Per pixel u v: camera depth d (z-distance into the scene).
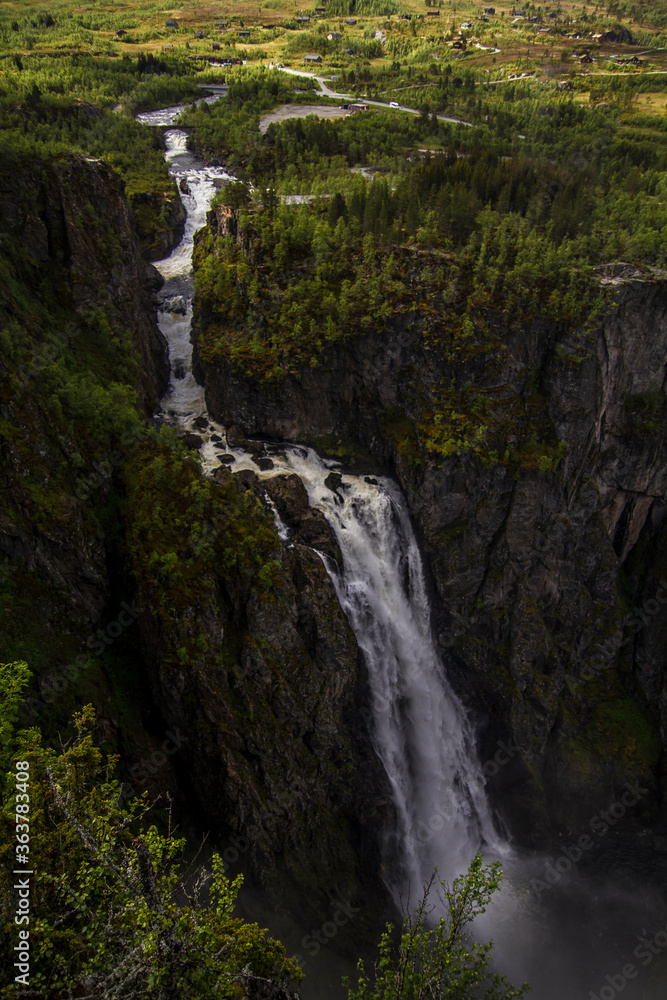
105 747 47.84
